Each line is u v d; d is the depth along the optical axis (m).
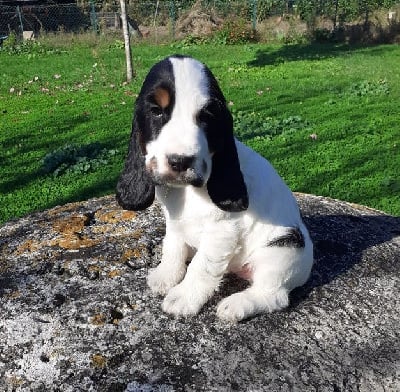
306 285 0.57
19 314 0.52
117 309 0.53
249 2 4.20
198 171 0.40
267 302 0.51
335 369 0.46
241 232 0.49
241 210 0.46
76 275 0.58
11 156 1.45
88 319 0.51
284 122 1.67
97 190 1.22
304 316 0.52
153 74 0.42
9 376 0.46
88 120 1.77
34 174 1.32
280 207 0.51
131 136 0.48
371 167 1.31
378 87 2.12
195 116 0.41
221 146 0.44
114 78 2.49
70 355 0.47
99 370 0.46
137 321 0.51
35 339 0.49
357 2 3.98
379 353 0.48
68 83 2.43
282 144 1.48
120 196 0.49
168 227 0.53
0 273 0.60
